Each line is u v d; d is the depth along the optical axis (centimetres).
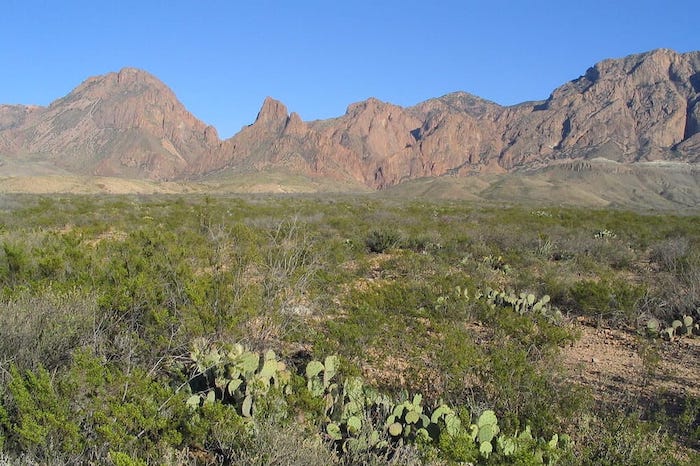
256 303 601
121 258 734
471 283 988
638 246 1702
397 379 562
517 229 1881
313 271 774
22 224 1769
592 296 898
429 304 838
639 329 830
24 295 537
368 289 899
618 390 589
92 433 362
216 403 410
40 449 348
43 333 464
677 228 2117
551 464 394
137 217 2220
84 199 3791
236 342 556
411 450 395
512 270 1200
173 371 500
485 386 521
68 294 557
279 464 358
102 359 432
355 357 607
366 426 417
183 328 536
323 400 436
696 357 723
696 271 990
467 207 4097
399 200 5669
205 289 573
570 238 1595
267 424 377
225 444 385
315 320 728
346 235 1745
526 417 465
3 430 368
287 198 5750
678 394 586
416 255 1293
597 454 422
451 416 411
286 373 484
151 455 357
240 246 789
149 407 376
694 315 869
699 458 424
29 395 355
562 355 685
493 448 406
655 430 468
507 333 707
